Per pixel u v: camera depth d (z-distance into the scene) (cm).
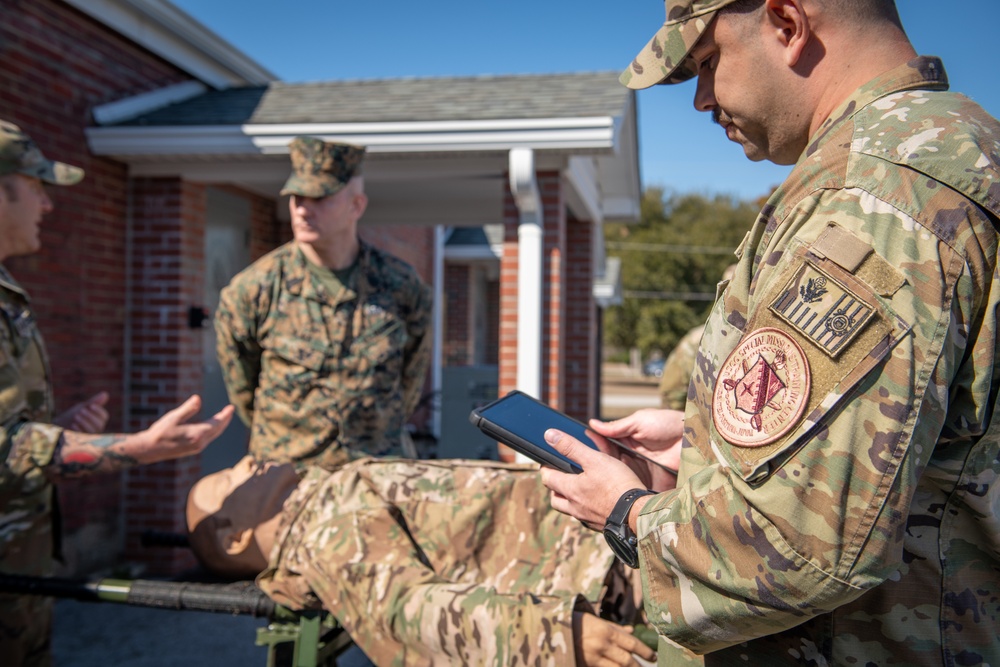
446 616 174
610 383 3394
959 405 99
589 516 128
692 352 549
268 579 214
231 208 626
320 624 208
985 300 96
